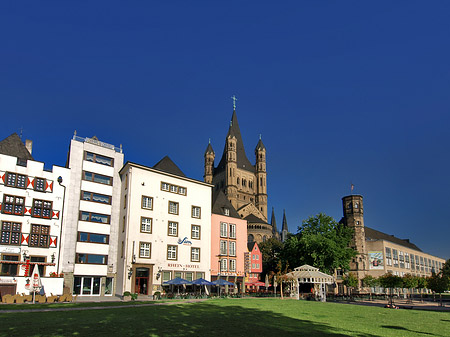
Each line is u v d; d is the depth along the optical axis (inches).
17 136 2006.6
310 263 2743.6
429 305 2336.4
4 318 916.6
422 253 5846.5
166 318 936.3
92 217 2101.4
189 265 2337.6
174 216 2327.8
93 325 799.1
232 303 1475.1
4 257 1747.0
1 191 1796.3
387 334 770.2
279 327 822.5
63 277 1839.3
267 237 4453.7
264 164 5777.6
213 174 6018.7
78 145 2128.4
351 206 4313.5
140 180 2206.0
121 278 2047.2
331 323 925.8
